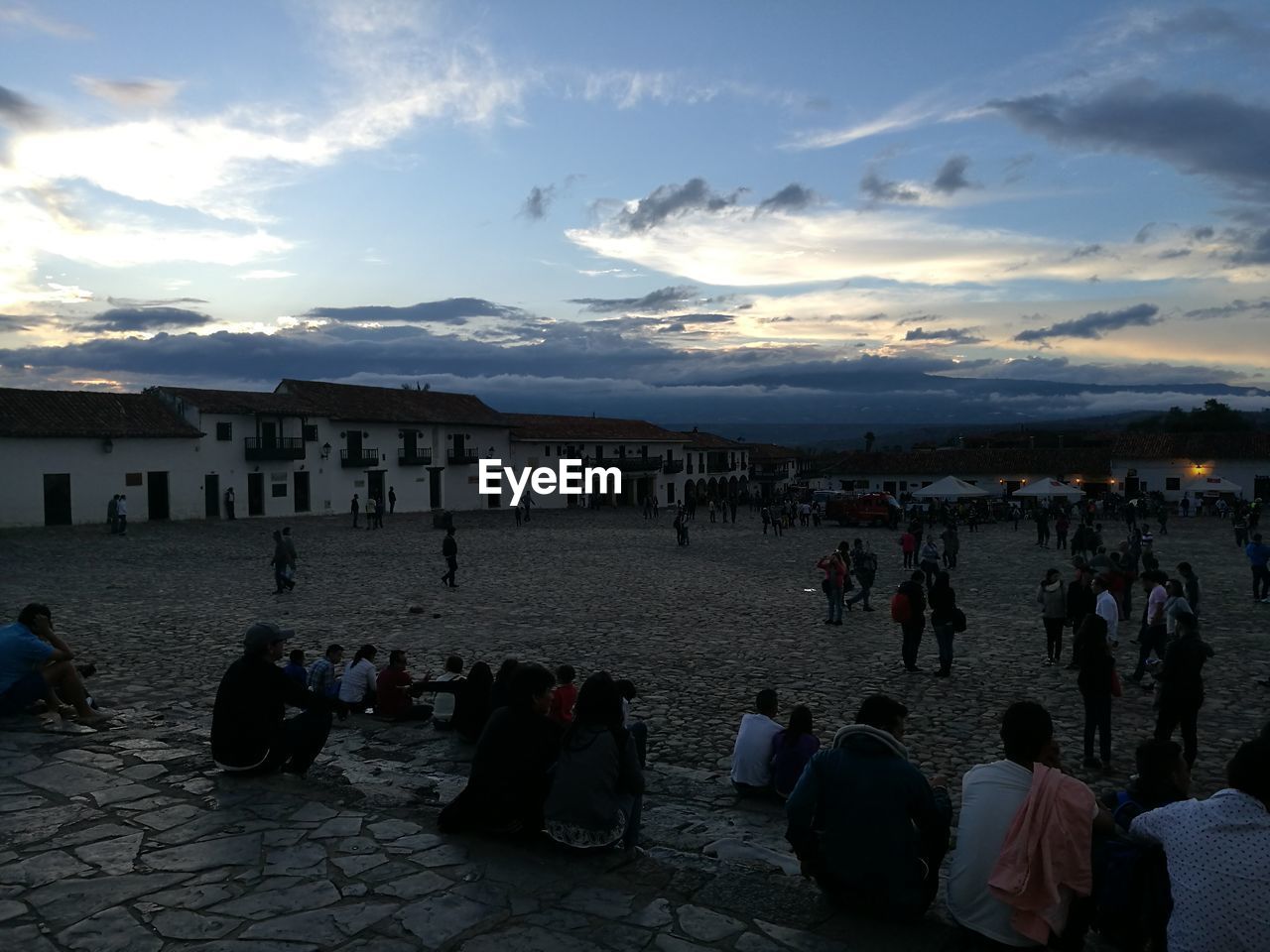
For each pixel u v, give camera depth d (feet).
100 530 123.54
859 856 14.69
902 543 94.32
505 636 52.75
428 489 199.11
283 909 14.37
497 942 13.44
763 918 14.55
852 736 15.43
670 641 51.65
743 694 38.81
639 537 131.95
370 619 58.29
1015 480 227.40
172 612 59.57
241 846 17.01
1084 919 14.11
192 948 13.05
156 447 143.95
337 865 16.19
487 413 219.00
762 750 25.07
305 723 22.36
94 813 18.66
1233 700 38.34
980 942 14.10
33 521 127.44
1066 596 46.73
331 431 176.35
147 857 16.39
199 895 14.84
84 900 14.58
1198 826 11.93
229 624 54.95
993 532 150.20
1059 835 13.58
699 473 279.28
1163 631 40.98
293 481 168.55
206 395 156.87
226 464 155.63
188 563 88.43
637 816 18.17
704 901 15.11
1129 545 84.28
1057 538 124.98
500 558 100.32
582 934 13.79
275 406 164.86
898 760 15.11
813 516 169.58
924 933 14.30
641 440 248.73
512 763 17.65
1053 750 14.78
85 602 63.31
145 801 19.42
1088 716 29.48
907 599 43.68
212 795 19.84
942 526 159.53
